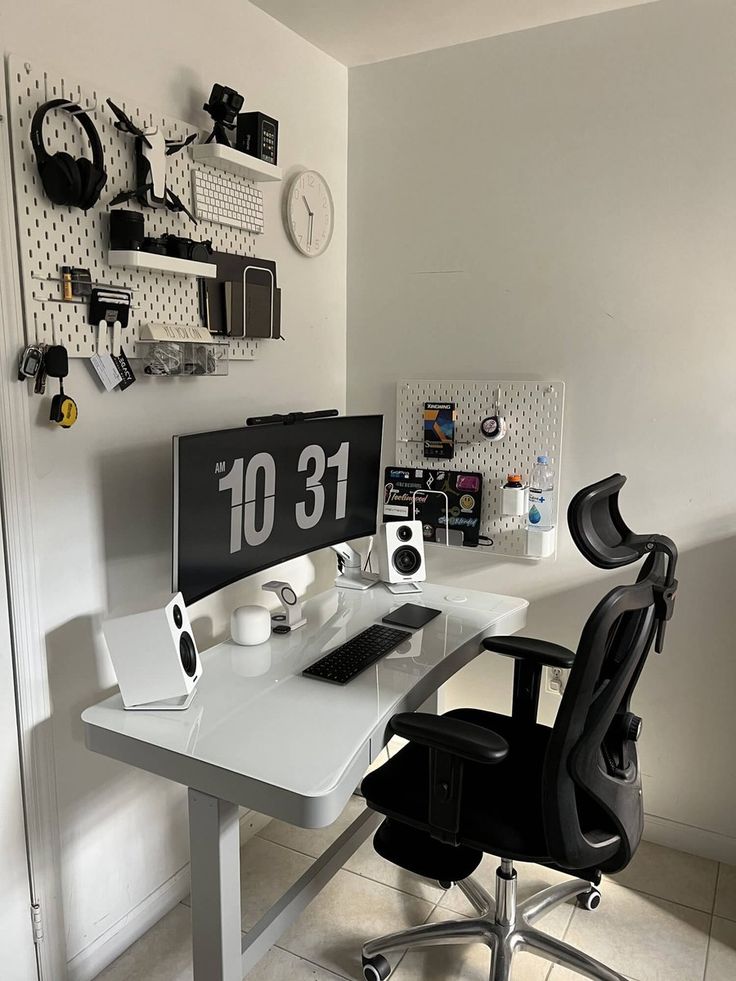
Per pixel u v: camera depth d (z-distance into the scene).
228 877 1.47
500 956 1.76
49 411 1.60
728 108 2.05
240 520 1.89
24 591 1.58
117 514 1.80
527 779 1.70
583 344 2.32
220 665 1.82
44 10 1.51
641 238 2.20
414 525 2.42
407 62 2.46
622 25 2.14
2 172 1.45
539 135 2.29
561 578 2.45
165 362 1.83
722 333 2.13
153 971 1.86
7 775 1.60
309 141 2.40
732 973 1.88
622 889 2.18
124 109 1.70
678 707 2.33
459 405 2.52
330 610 2.21
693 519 2.24
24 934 1.67
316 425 2.12
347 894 2.14
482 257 2.43
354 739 1.46
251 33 2.10
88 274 1.62
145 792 1.96
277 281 2.31
